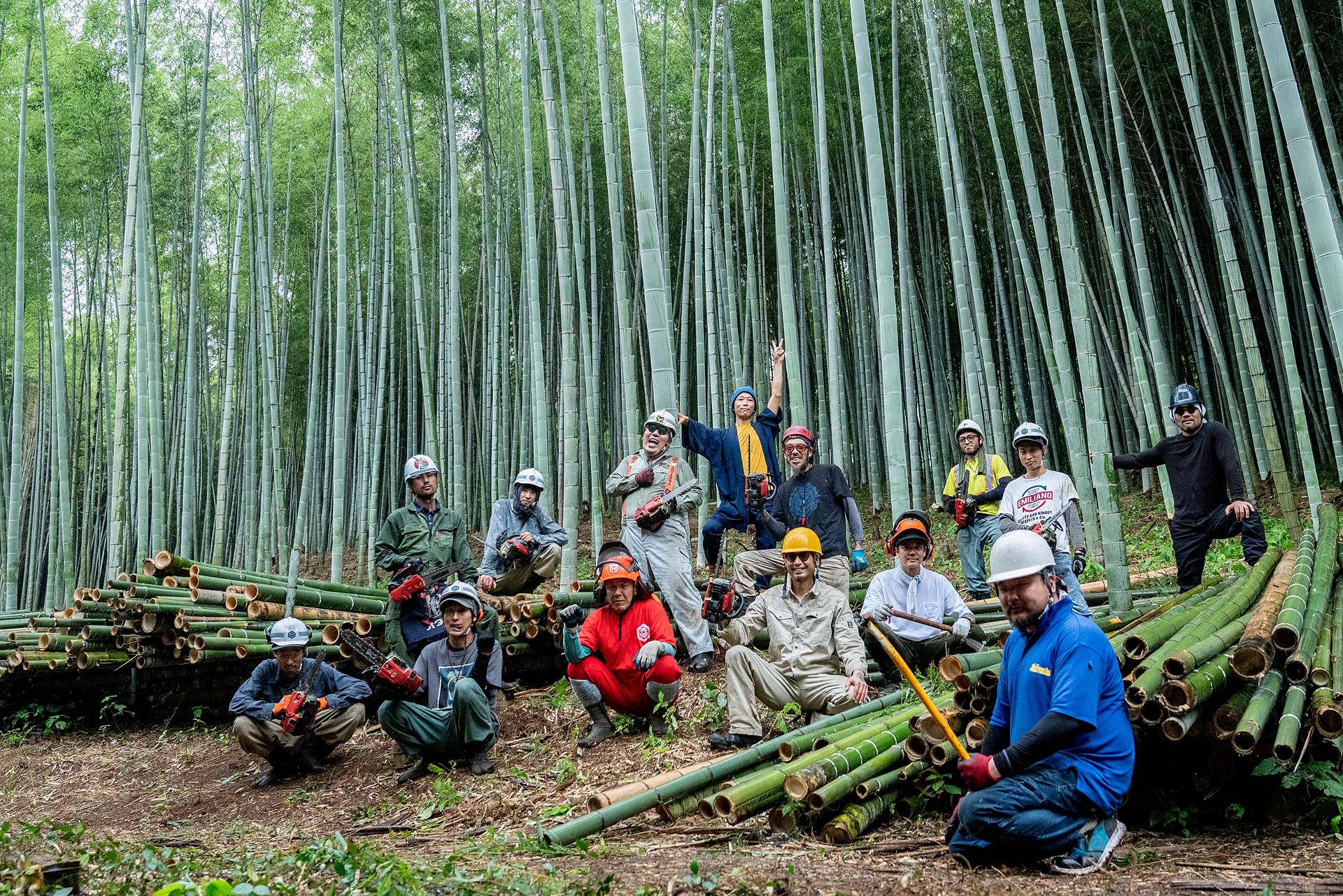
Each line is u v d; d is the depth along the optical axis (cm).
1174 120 1114
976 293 978
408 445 1548
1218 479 585
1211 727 365
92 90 1287
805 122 1202
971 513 750
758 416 684
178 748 687
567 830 376
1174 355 1155
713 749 496
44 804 605
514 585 690
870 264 1211
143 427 937
